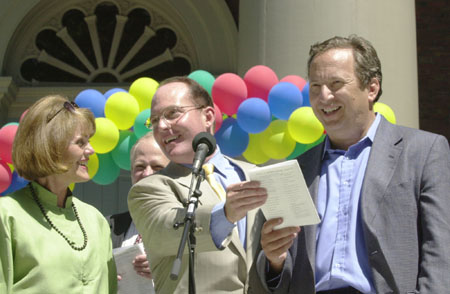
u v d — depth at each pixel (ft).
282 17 21.75
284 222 11.33
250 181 11.04
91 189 35.53
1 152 18.93
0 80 35.70
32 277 11.02
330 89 12.44
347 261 11.54
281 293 11.91
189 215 10.80
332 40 12.80
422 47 38.65
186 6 37.09
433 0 38.93
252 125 18.86
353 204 11.85
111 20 38.11
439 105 38.17
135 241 17.75
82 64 37.83
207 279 12.34
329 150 12.64
